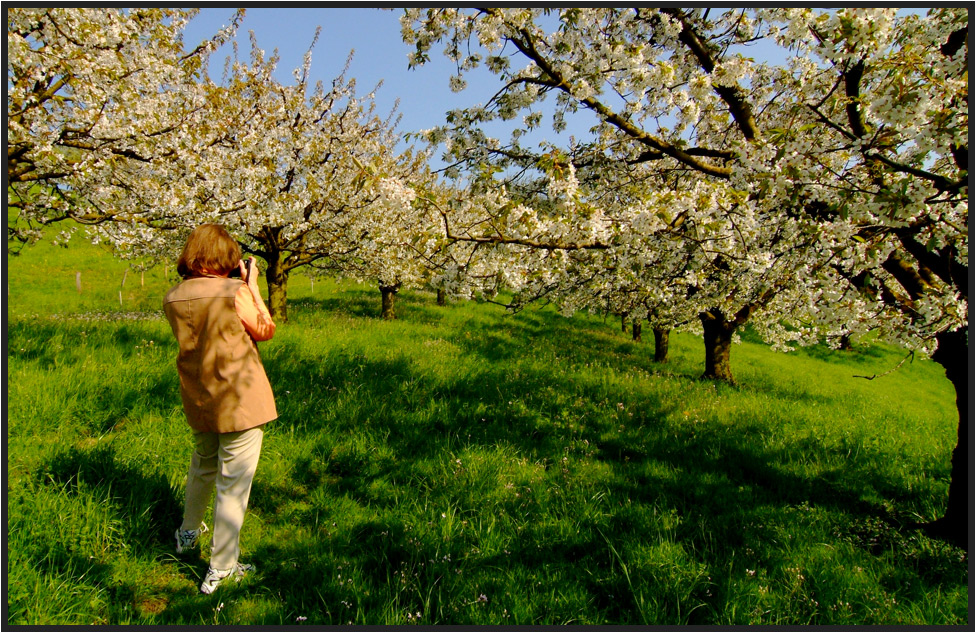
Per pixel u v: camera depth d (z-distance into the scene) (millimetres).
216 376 2572
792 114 4535
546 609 2709
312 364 6445
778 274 4891
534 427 5500
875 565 3416
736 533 3625
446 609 2654
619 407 6598
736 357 19078
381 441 4605
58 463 3205
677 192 4246
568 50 4707
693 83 4297
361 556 3027
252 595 2686
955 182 3025
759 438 5977
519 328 18469
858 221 3445
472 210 4637
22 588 2357
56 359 4938
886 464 5547
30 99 5309
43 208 6676
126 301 21047
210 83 9227
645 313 6910
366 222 11383
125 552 2783
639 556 3184
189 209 7617
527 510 3686
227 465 2668
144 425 4086
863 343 4402
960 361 3834
